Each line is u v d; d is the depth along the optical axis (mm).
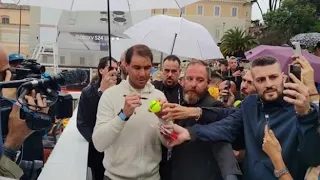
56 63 7742
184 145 2828
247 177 2512
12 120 2068
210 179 2775
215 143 2668
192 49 5789
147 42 5902
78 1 4344
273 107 2463
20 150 2615
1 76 2232
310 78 2584
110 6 4273
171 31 5863
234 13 57531
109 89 2850
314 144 2178
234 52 47031
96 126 2717
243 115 2613
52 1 4402
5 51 2227
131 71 2760
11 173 1947
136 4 4309
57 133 4105
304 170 2375
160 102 2629
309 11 40188
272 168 2393
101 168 3408
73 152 2842
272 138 2305
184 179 2805
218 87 4867
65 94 2391
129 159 2699
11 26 41688
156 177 2818
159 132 2711
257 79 2463
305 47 6426
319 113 2164
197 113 2746
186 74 3051
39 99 2064
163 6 4371
